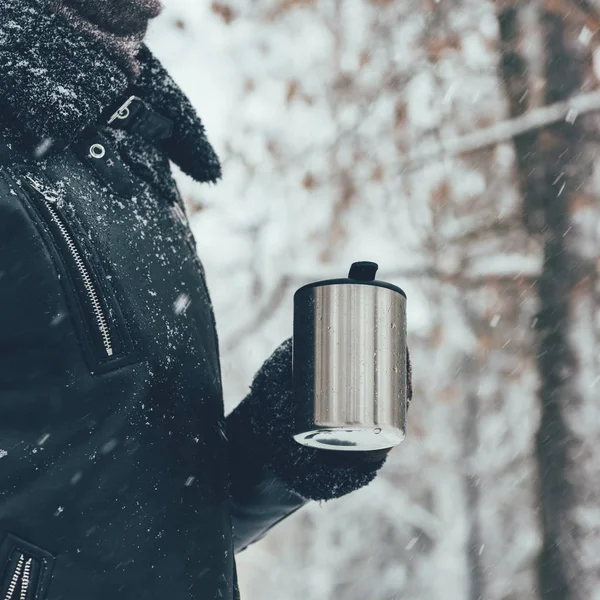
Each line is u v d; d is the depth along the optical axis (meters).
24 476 1.60
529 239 8.06
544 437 7.14
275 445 2.01
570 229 7.50
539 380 7.28
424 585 16.17
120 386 1.69
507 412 10.28
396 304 1.89
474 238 8.98
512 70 8.16
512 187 8.41
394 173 9.83
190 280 1.95
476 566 11.62
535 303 7.46
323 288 1.87
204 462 1.82
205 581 1.75
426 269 9.64
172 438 1.75
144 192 1.92
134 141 1.97
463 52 9.42
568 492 7.00
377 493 15.86
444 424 12.17
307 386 1.87
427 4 9.59
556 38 7.87
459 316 10.09
